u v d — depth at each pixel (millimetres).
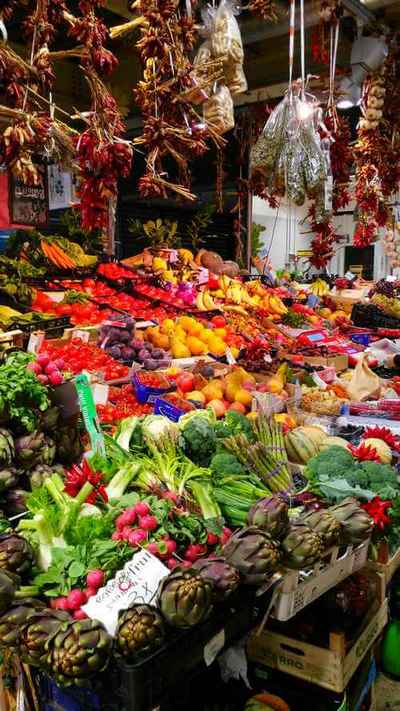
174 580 1642
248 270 8789
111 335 4660
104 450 2354
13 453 2219
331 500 2547
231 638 1901
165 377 4094
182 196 3771
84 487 2094
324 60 4941
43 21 2863
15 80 2762
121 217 7891
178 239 7656
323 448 3158
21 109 2787
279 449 2990
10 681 1970
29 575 1843
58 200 5746
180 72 3381
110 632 1640
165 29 3309
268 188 4383
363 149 5895
